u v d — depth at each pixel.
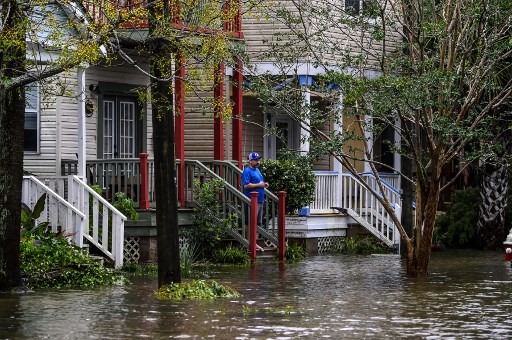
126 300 23.55
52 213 29.66
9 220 24.67
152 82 24.69
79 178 31.50
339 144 28.94
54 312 21.47
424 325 20.27
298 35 30.92
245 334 18.72
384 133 46.62
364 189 42.22
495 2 29.31
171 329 19.23
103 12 23.45
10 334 18.59
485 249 42.06
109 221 31.47
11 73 23.73
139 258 32.44
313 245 39.66
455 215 42.97
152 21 23.92
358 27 34.81
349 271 31.59
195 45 24.30
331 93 32.19
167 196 24.38
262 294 25.20
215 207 34.34
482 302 24.03
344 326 19.94
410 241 30.20
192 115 41.56
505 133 39.72
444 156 29.66
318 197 40.53
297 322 20.36
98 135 36.28
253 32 40.59
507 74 34.72
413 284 28.00
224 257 33.62
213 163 36.28
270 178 37.53
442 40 29.00
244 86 34.94
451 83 28.09
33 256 26.78
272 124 43.31
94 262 27.83
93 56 22.75
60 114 34.81
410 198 38.78
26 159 34.69
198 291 24.28
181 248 33.69
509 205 42.75
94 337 18.28
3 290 24.73
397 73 30.45
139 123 38.03
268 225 35.84
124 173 33.44
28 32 23.73
